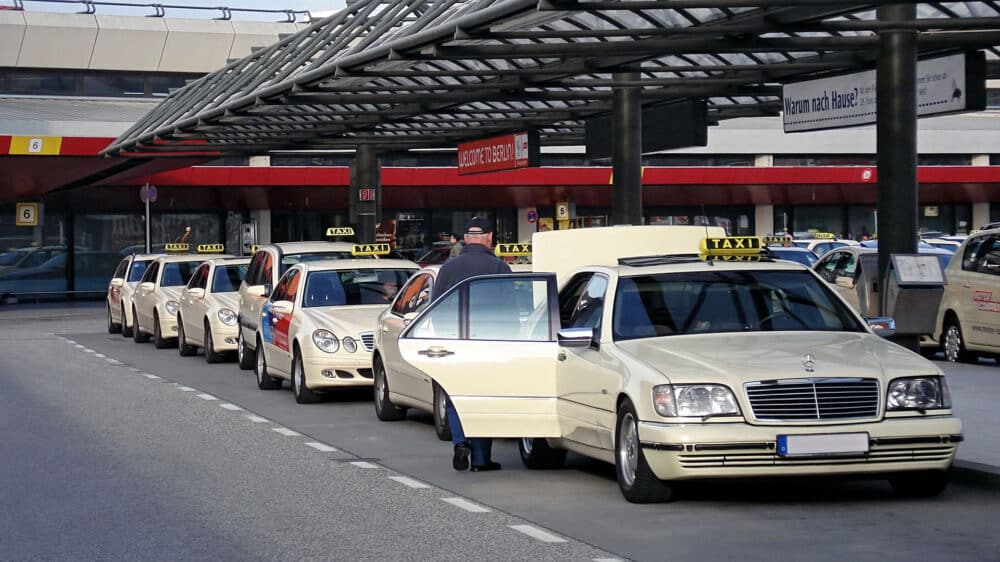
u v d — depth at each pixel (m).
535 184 100.44
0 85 104.50
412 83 45.19
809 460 17.22
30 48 104.06
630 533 16.56
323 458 24.00
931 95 34.53
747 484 20.09
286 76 43.09
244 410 32.16
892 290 27.39
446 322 21.20
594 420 19.48
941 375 17.91
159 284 54.56
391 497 19.72
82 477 21.88
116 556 15.78
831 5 26.45
